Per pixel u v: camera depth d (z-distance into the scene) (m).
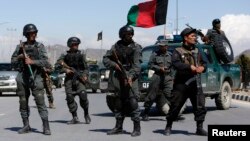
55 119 12.91
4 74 26.77
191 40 9.19
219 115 14.24
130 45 9.11
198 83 9.33
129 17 12.23
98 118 13.20
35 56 9.45
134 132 9.42
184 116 13.84
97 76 32.50
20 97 9.77
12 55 9.55
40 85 9.57
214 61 15.54
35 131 10.18
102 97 25.59
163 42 12.56
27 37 9.49
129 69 9.10
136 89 9.23
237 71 17.05
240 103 20.23
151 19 12.23
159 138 9.12
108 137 9.26
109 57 9.17
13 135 9.55
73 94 11.67
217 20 15.76
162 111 13.66
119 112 9.59
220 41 15.63
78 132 10.05
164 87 12.49
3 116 13.75
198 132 9.59
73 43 11.55
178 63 9.12
